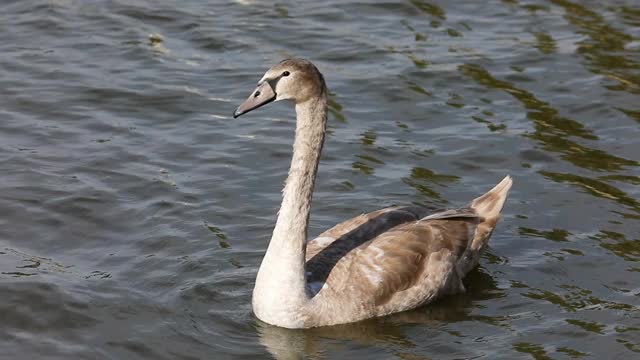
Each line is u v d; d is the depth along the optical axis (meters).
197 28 20.80
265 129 17.69
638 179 16.25
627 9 21.70
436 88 18.86
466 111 18.17
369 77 19.19
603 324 13.00
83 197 15.52
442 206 15.53
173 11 21.39
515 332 12.91
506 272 14.20
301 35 20.64
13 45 19.98
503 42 20.44
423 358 12.41
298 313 12.80
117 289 13.49
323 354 12.49
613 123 17.86
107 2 21.67
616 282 13.88
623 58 19.88
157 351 12.36
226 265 14.10
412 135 17.48
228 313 13.12
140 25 20.86
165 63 19.56
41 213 15.12
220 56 19.89
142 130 17.50
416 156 16.86
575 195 15.84
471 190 16.00
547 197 15.83
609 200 15.71
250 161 16.72
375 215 13.98
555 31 20.88
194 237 14.69
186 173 16.31
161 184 15.94
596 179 16.27
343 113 18.09
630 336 12.73
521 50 20.11
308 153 12.62
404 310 13.41
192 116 17.97
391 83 18.95
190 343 12.54
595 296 13.61
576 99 18.53
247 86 18.91
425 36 20.66
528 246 14.73
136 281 13.68
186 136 17.38
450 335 12.90
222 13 21.41
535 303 13.52
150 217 15.14
